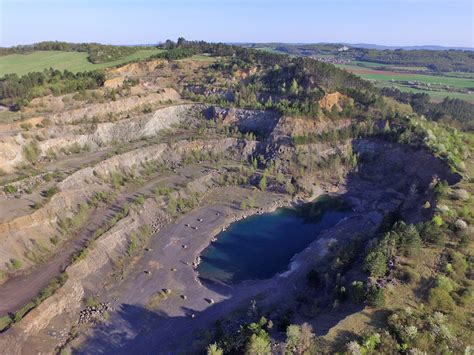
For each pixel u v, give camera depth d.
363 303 59.84
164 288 83.31
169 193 115.12
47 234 86.06
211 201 122.25
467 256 66.62
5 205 86.94
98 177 111.19
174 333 70.94
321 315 63.62
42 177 99.56
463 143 134.88
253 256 98.62
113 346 67.56
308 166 138.00
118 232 93.88
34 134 113.31
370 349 50.31
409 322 53.78
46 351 64.25
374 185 132.00
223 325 69.88
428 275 63.03
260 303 78.31
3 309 67.19
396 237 70.81
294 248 102.94
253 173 136.75
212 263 94.69
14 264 76.25
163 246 98.50
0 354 59.34
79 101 137.88
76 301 75.44
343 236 105.62
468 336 51.62
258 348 54.19
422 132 133.50
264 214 119.69
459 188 94.06
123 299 79.06
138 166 126.38
